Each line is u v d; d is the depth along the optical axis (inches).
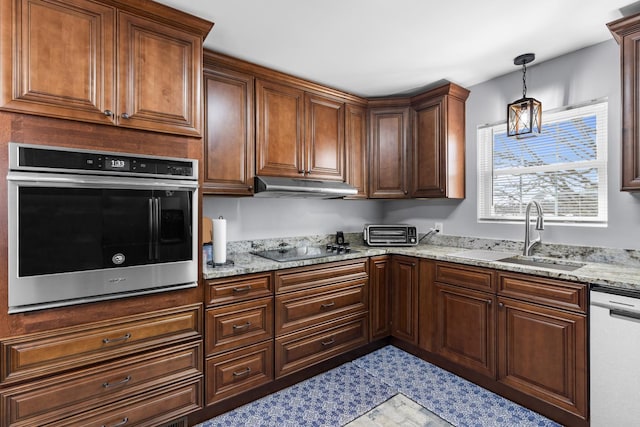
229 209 106.2
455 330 95.4
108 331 63.1
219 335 76.9
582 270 76.4
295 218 121.8
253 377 82.7
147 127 66.6
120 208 63.9
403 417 76.8
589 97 88.6
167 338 69.7
